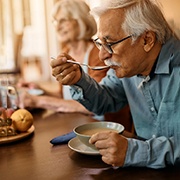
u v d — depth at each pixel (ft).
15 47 13.03
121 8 3.37
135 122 4.36
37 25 15.72
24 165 3.17
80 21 6.45
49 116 5.17
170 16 5.72
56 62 3.85
